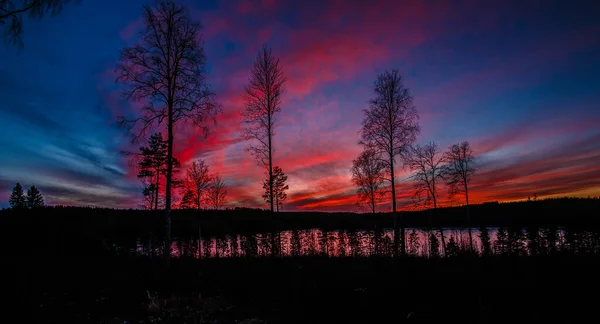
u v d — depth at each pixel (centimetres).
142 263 1686
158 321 841
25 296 930
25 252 1747
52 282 1173
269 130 1831
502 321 741
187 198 2933
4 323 748
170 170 1529
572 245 1700
